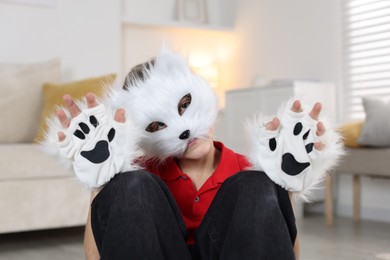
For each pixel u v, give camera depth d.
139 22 3.80
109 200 0.84
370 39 3.19
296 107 0.86
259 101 3.39
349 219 3.09
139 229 0.82
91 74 3.46
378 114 2.60
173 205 0.90
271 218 0.85
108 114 0.85
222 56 4.40
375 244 2.26
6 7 3.18
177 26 3.99
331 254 2.04
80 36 3.42
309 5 3.56
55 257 2.08
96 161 0.84
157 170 1.03
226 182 0.90
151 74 0.95
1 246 2.36
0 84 2.90
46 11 3.30
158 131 0.94
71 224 2.40
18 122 2.88
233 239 0.85
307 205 3.49
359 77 3.26
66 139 0.82
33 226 2.32
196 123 0.93
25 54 3.23
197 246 0.94
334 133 0.89
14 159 2.27
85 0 3.44
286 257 0.85
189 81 0.94
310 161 0.87
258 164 0.90
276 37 3.85
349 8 3.30
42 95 2.97
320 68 3.49
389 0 3.09
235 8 4.27
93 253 0.93
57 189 2.37
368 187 3.12
